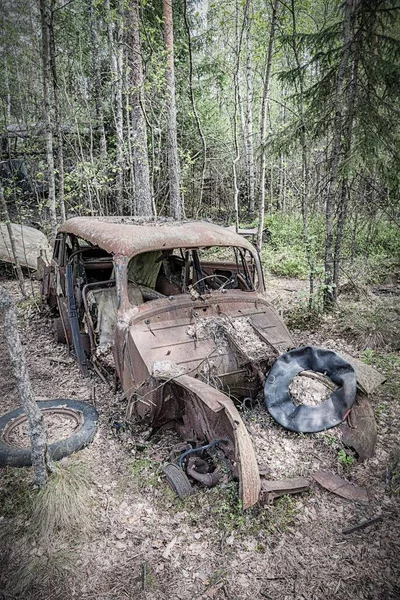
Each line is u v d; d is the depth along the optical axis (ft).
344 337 19.26
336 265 21.68
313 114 21.72
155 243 13.07
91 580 8.03
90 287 16.48
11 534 9.05
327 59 21.02
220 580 7.93
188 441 11.06
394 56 19.43
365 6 18.52
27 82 41.73
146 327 12.08
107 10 32.35
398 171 19.79
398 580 7.86
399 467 10.72
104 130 42.60
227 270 16.49
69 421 12.80
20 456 10.99
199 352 11.88
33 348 19.11
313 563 8.25
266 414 12.43
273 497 9.58
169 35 33.30
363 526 9.06
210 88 52.70
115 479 10.59
